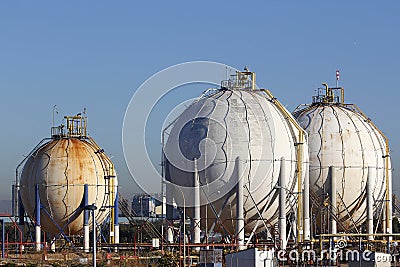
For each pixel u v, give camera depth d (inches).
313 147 5561.0
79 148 5516.7
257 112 4594.0
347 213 5570.9
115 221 5644.7
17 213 5561.0
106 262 4579.2
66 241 5565.9
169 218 4714.6
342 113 5728.3
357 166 5541.3
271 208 4601.4
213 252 3909.9
